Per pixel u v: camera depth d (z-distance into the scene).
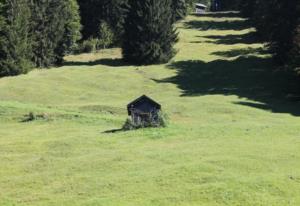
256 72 66.62
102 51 87.56
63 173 26.09
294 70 65.81
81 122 43.62
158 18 73.88
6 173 26.95
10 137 37.31
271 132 33.38
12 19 68.44
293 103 52.31
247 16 123.81
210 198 21.25
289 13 67.44
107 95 58.59
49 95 57.59
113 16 90.94
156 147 30.12
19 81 62.59
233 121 43.59
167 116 43.78
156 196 21.69
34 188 24.14
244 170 24.59
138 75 66.88
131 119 37.34
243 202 20.75
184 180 23.41
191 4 135.88
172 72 68.56
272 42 71.75
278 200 20.88
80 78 64.69
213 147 29.22
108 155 28.67
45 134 37.97
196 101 52.16
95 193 22.73
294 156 26.61
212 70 68.81
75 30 82.88
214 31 104.19
